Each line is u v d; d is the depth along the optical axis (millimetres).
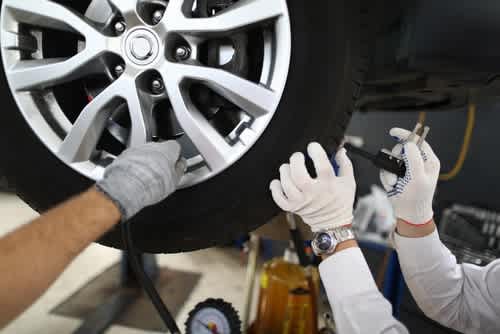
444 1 804
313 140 686
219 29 656
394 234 841
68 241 487
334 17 664
